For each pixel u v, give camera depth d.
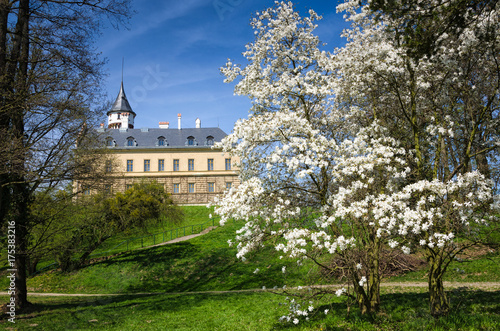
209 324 11.88
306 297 9.52
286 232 9.64
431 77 10.40
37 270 27.27
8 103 12.66
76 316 13.83
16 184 14.48
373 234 9.06
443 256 9.25
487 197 8.13
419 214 7.91
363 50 11.49
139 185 32.03
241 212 9.16
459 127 10.98
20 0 14.46
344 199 8.70
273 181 10.76
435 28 8.28
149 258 26.92
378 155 9.18
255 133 9.85
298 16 12.00
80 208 18.16
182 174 60.78
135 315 14.06
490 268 15.80
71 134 15.27
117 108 73.12
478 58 10.27
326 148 9.58
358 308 10.20
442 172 12.73
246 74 12.41
